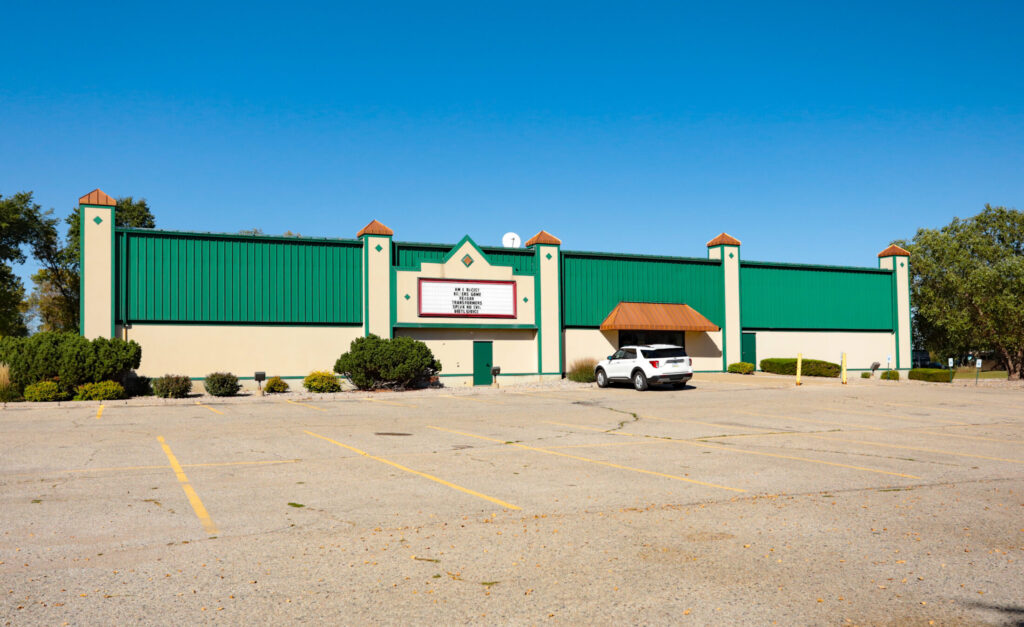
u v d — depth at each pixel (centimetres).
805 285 4031
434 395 2672
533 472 1100
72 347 2364
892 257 4266
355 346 2827
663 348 2841
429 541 720
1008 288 4231
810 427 1698
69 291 5800
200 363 2770
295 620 516
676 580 606
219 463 1170
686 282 3741
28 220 5225
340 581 600
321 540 721
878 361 4178
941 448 1359
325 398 2548
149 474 1069
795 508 864
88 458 1210
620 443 1423
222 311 2812
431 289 3142
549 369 3362
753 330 3888
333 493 942
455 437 1506
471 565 644
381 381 2850
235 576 610
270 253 2906
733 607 546
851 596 570
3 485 984
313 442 1420
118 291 2667
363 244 3061
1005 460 1217
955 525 786
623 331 3588
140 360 2541
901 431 1625
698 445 1397
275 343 2892
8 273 5359
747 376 3544
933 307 4562
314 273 2977
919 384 3180
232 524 782
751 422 1802
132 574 614
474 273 3228
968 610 543
